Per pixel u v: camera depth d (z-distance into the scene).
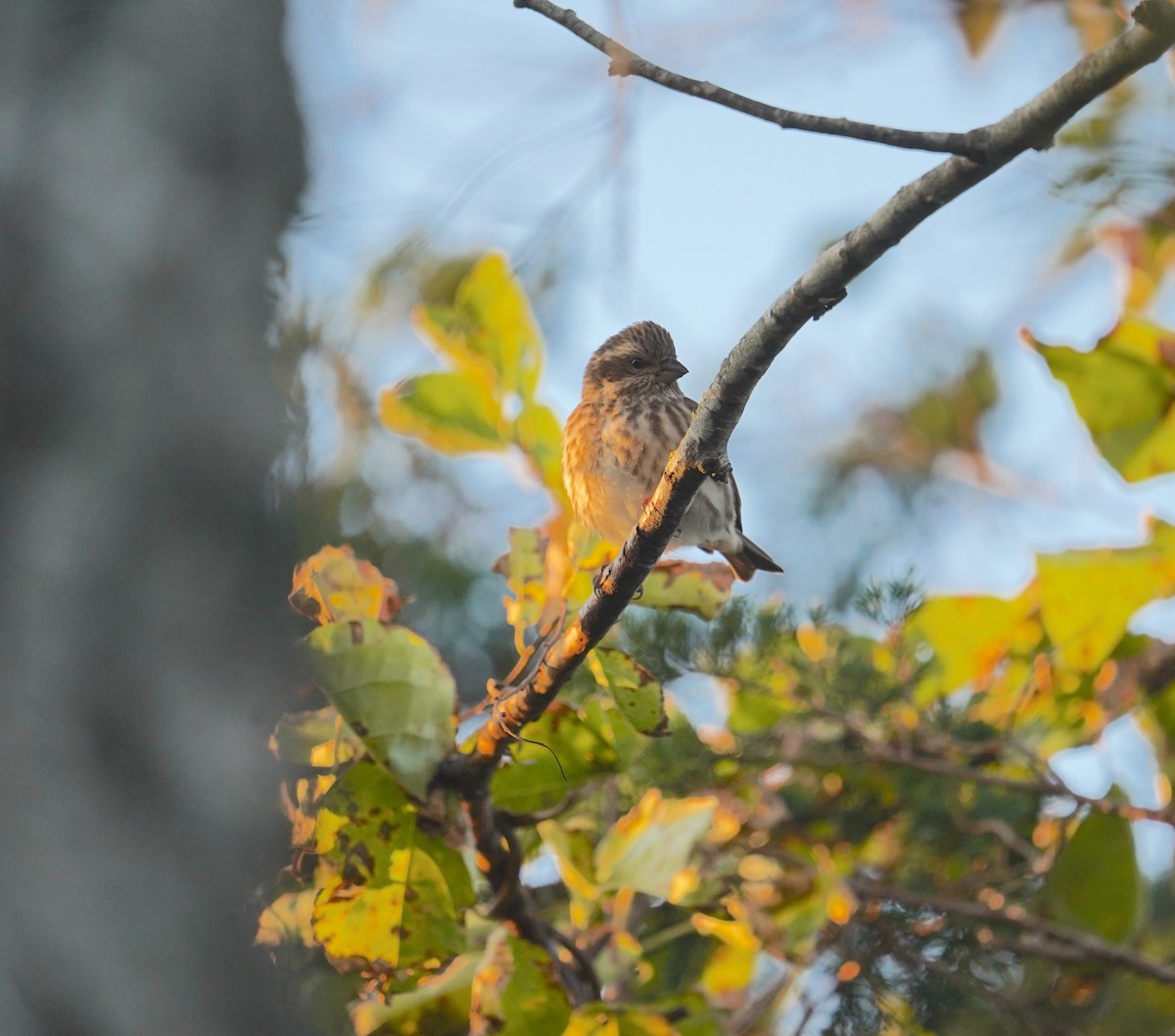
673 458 5.93
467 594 11.73
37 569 4.55
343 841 7.10
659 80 5.05
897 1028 8.99
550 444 8.72
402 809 7.09
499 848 7.45
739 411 5.66
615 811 9.27
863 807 9.73
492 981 7.37
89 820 4.29
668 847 7.91
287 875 7.11
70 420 4.80
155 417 4.94
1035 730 9.57
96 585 4.61
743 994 9.59
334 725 6.83
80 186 5.14
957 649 9.82
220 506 5.00
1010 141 4.56
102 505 4.72
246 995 4.40
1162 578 9.20
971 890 9.32
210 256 5.37
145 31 5.58
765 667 9.59
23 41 5.38
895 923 9.23
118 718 4.49
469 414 8.68
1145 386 8.91
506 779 7.61
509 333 8.71
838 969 9.16
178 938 4.29
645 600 7.72
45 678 4.41
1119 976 9.43
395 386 8.68
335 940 7.10
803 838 9.30
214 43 5.74
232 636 4.87
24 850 4.18
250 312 5.48
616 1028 7.09
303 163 6.20
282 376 6.00
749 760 9.35
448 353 8.76
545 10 5.27
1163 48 4.21
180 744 4.55
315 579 7.07
